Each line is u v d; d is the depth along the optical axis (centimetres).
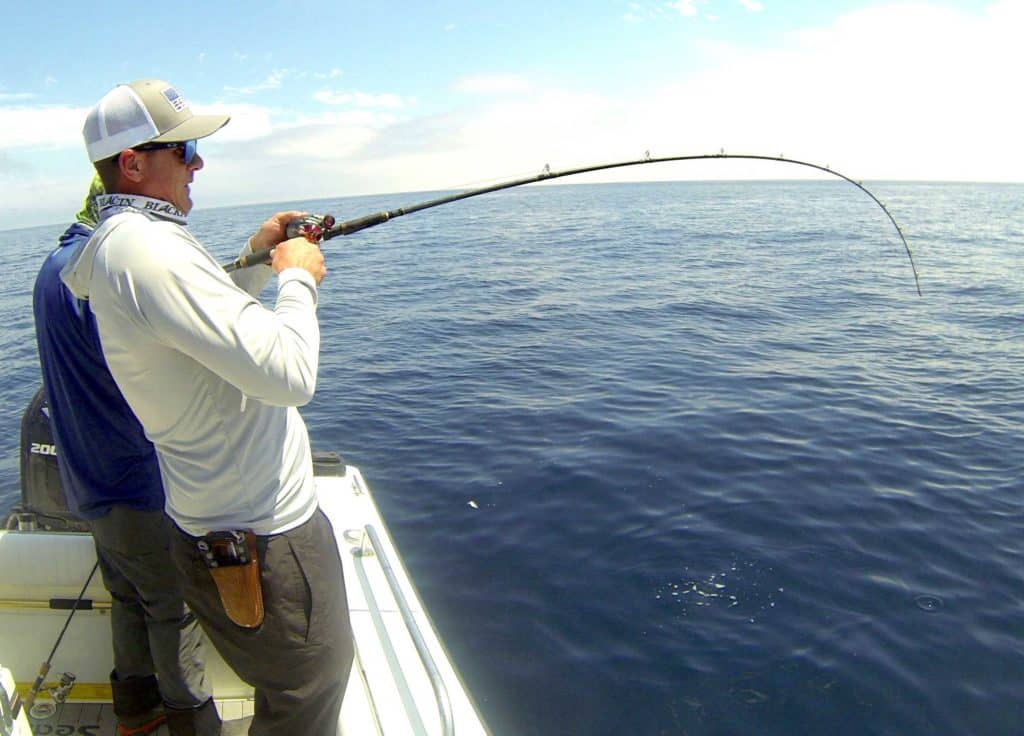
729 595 389
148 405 145
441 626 371
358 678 210
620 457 564
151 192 153
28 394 841
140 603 202
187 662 198
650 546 437
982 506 483
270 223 203
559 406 693
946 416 659
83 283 147
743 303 1273
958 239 2497
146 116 149
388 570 224
